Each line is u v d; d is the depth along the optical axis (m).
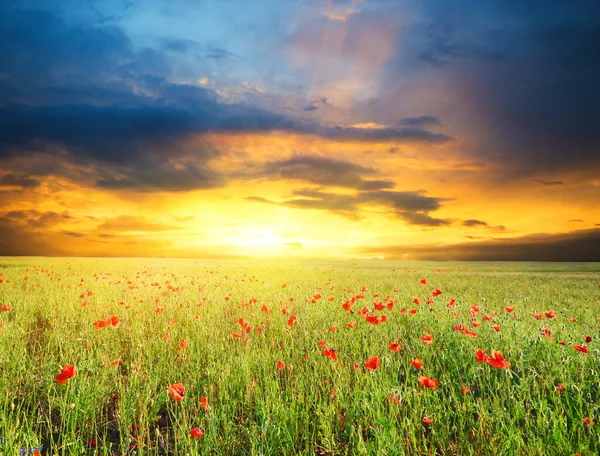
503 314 9.28
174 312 10.52
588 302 12.88
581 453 3.52
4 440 3.51
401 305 10.98
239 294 14.04
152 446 4.17
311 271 32.62
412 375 5.44
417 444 4.02
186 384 5.28
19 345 7.01
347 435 4.15
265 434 3.97
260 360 6.21
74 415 4.31
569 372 5.23
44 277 20.88
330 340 7.49
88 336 7.70
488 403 4.66
